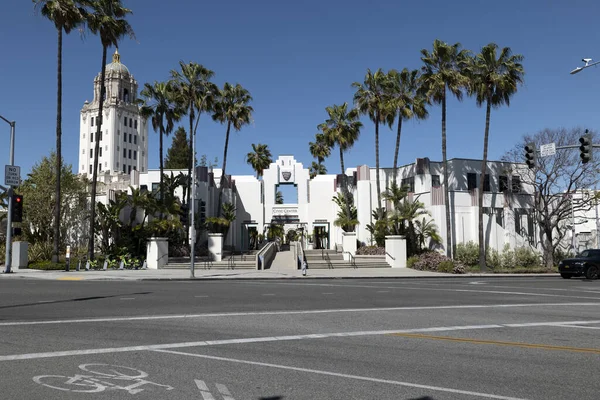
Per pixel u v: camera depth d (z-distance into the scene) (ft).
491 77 112.06
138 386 19.72
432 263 113.39
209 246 128.98
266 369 22.56
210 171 170.09
